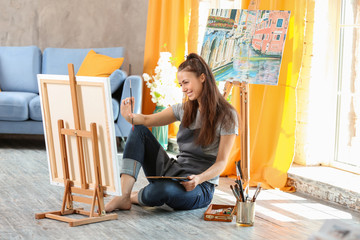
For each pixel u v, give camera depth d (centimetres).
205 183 264
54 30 544
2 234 221
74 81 235
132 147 261
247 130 257
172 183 254
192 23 448
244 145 258
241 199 242
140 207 271
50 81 244
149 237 222
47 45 545
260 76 282
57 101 246
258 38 286
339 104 343
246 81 286
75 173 250
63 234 223
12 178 337
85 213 252
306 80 349
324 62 348
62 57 511
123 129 446
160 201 254
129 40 549
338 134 344
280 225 247
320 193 305
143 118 265
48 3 542
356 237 119
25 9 541
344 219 261
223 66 294
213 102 249
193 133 262
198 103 259
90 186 245
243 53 289
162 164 264
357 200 279
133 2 546
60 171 257
